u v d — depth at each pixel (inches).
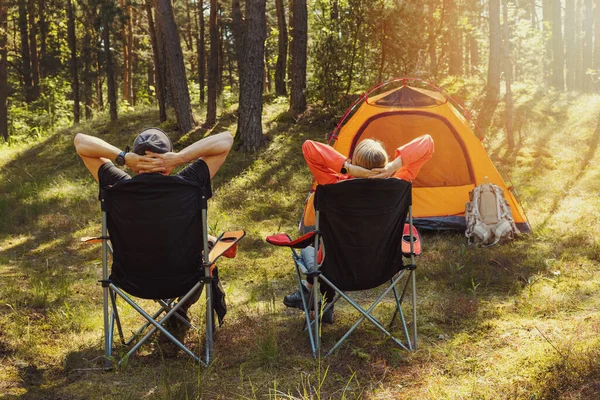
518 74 1101.7
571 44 836.0
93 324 167.0
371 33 519.5
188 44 1320.1
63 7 978.1
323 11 724.7
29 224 332.2
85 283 214.1
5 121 860.6
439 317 167.8
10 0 1003.3
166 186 126.9
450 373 130.6
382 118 279.4
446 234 267.3
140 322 169.3
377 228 136.9
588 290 182.4
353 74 541.6
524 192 333.1
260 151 460.8
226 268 231.1
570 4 832.3
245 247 263.3
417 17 521.3
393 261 145.4
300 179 394.6
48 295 197.9
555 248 233.9
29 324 166.6
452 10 585.9
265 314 175.3
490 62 536.7
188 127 542.3
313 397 121.3
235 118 573.3
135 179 125.0
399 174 149.9
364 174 141.8
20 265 247.0
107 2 631.8
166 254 131.3
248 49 459.8
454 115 278.8
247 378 130.9
